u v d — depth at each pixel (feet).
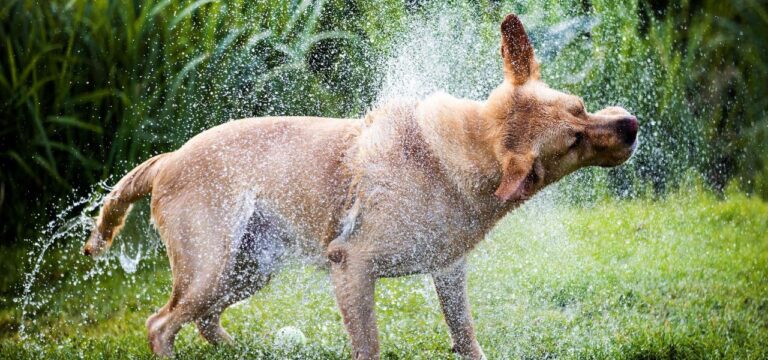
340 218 16.69
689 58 32.60
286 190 17.08
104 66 27.94
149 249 26.35
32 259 26.00
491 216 16.24
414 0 30.89
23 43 27.73
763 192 30.71
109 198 18.84
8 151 26.91
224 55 28.58
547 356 18.72
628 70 31.83
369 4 30.63
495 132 15.39
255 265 18.13
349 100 29.19
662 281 23.12
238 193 17.37
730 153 31.91
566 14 32.45
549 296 22.27
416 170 16.02
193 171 17.60
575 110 15.02
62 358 18.83
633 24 32.32
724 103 32.55
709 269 24.00
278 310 21.71
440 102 16.35
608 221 27.99
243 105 28.30
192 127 27.76
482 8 31.17
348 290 16.29
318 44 30.14
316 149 17.03
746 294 22.25
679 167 31.14
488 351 18.97
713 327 20.02
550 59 31.42
